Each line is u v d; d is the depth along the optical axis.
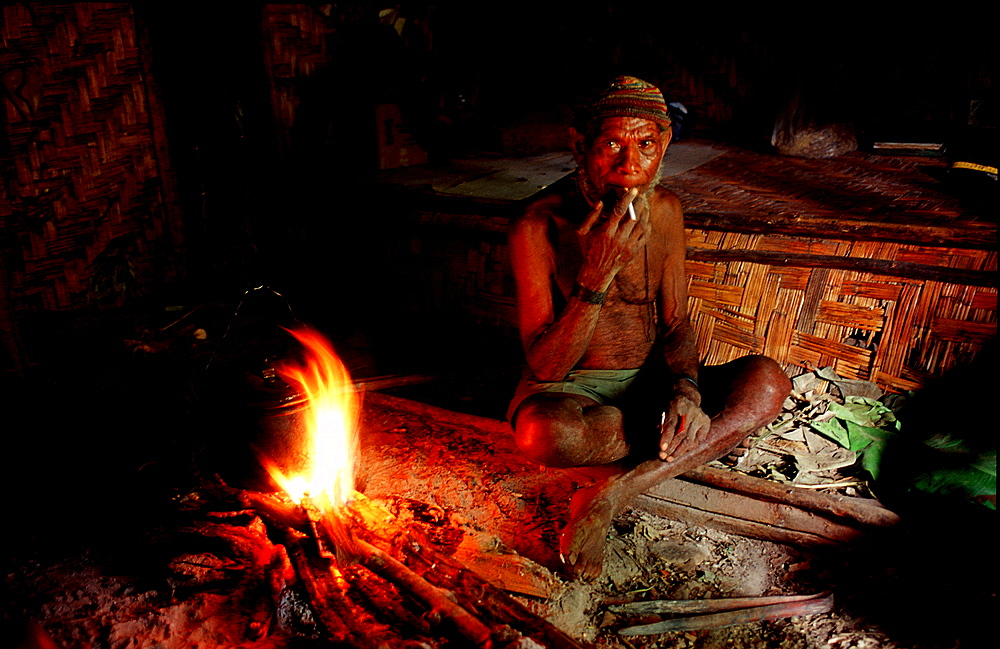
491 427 3.86
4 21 4.52
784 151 5.81
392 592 2.69
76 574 3.00
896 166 5.39
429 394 4.39
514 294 4.79
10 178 4.65
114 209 5.20
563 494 3.39
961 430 3.46
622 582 2.95
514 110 7.28
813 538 3.11
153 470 3.59
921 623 2.67
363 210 5.36
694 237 4.45
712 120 6.70
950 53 5.64
